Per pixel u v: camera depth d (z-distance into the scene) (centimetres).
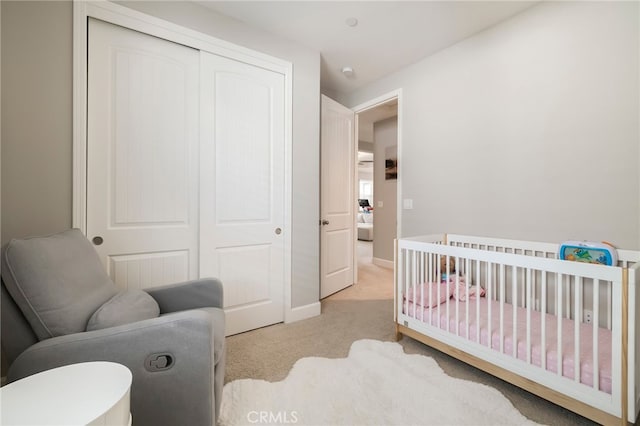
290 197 242
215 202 209
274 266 237
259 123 228
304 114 251
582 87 179
